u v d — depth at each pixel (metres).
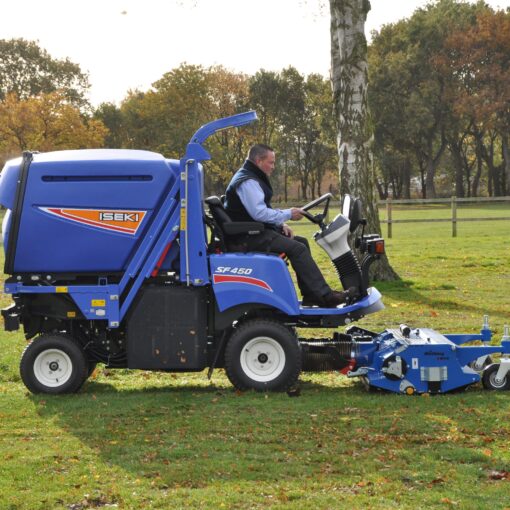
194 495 6.15
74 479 6.55
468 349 9.41
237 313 9.42
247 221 9.65
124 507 5.97
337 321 9.69
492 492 6.15
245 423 8.09
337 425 7.96
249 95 97.19
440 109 86.81
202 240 9.36
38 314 9.66
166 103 91.38
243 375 9.34
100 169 9.34
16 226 9.38
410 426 7.88
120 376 10.70
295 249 9.66
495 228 39.12
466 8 92.62
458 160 95.06
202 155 9.30
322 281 9.69
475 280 19.91
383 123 86.06
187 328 9.42
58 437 7.76
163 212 9.38
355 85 18.81
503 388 9.38
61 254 9.43
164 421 8.23
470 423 7.98
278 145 104.88
